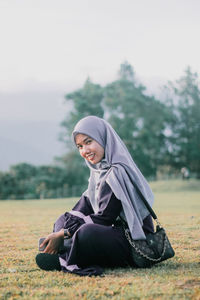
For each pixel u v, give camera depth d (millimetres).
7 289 3279
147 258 3867
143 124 51344
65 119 51562
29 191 35969
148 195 4148
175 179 49812
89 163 4273
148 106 51688
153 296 3031
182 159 59562
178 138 59844
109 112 50250
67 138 50375
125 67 54344
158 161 56062
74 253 3750
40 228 7688
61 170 39969
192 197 22609
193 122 60438
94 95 51125
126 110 49625
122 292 3127
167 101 61094
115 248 3824
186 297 3006
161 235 3959
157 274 3654
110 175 3977
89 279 3516
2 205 19016
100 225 3846
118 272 3781
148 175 52031
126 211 3865
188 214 10250
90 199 4277
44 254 3959
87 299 2980
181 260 4238
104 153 4191
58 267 3943
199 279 3467
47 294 3131
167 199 20656
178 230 6645
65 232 3850
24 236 6547
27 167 38562
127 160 4129
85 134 4137
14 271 3916
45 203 20375
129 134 49031
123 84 51938
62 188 38469
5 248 5312
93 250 3781
